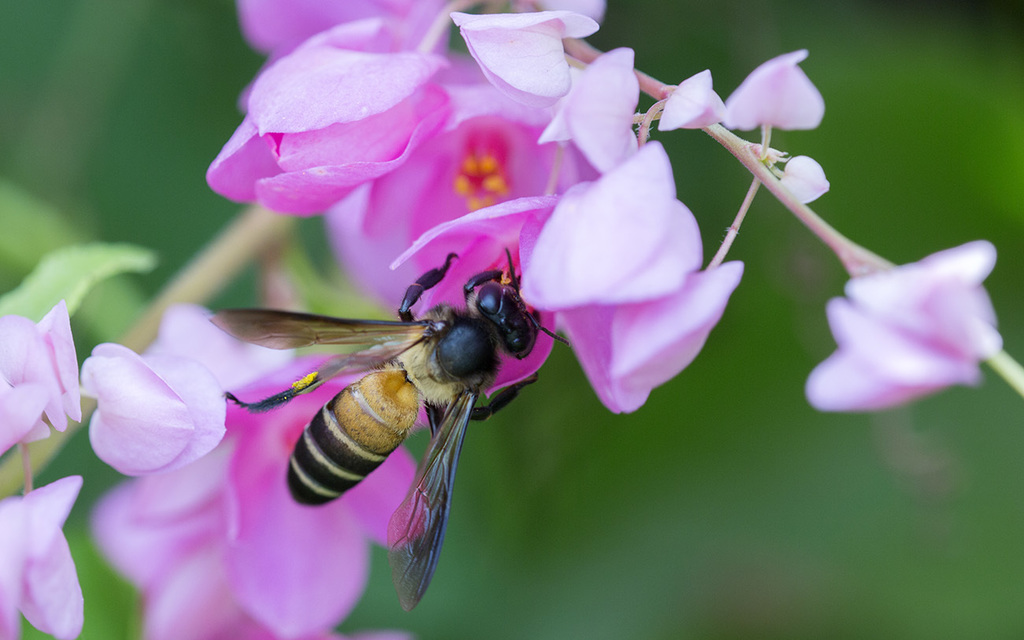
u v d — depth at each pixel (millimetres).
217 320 204
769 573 238
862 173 241
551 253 190
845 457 237
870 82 241
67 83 250
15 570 189
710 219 238
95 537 228
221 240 228
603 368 198
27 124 252
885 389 189
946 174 241
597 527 241
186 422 197
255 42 227
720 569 239
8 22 257
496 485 243
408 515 207
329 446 209
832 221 240
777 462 239
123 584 229
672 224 189
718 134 195
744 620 238
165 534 226
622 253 188
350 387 210
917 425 237
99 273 214
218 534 218
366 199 217
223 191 202
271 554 217
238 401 206
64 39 258
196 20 252
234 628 223
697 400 240
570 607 240
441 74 213
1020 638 233
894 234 240
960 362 189
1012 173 240
